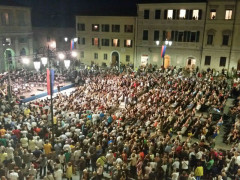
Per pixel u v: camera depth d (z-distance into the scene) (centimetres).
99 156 1627
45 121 2141
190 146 1808
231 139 2147
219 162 1641
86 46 5709
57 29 6359
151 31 4866
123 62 5400
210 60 4466
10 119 2070
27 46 5488
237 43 4184
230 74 4153
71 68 5109
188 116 2445
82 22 5612
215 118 2528
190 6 4403
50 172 1378
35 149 1623
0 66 4825
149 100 2820
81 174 1528
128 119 2386
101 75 4231
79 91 3328
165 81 3428
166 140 1808
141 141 1777
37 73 4428
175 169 1459
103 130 2005
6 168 1388
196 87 3098
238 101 2797
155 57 4956
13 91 3350
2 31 4831
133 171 1573
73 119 2194
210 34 4359
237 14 4078
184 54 4656
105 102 2839
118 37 5325
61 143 1769
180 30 4594
